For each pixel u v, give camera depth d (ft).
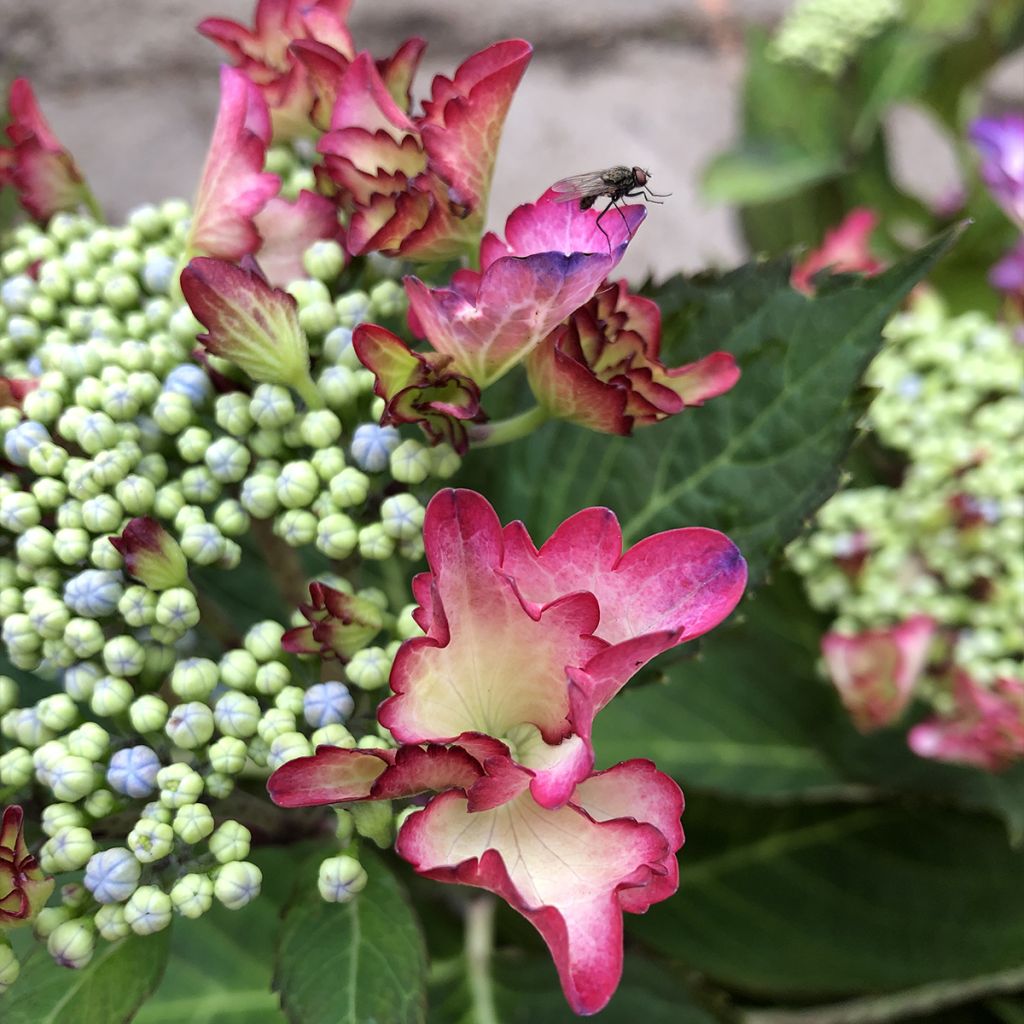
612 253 0.37
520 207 0.41
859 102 0.88
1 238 0.56
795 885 0.65
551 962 0.59
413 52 0.46
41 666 0.43
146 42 1.31
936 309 0.68
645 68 1.37
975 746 0.59
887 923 0.64
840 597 0.62
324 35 0.46
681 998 0.58
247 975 0.56
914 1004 0.63
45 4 1.30
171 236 0.51
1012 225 0.84
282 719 0.41
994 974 0.62
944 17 0.86
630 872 0.35
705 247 1.26
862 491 0.63
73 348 0.45
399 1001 0.39
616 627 0.37
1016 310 0.67
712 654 0.70
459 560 0.36
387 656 0.42
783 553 0.48
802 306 0.48
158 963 0.40
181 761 0.42
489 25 1.35
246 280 0.41
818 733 0.68
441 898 0.61
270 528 0.49
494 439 0.44
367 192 0.44
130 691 0.42
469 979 0.59
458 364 0.41
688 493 0.49
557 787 0.35
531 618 0.36
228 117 0.44
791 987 0.64
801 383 0.48
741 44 1.38
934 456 0.60
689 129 1.33
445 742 0.36
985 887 0.64
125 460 0.43
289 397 0.44
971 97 0.87
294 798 0.35
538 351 0.41
